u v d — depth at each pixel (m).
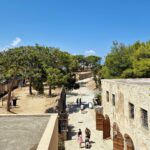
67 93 67.88
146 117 17.27
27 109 37.12
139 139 18.30
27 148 6.66
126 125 21.22
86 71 105.44
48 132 7.46
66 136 27.73
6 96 47.97
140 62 36.81
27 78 35.12
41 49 41.06
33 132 8.19
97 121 31.55
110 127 26.86
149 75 36.19
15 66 33.16
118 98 23.55
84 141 27.11
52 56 40.97
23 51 34.53
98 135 29.27
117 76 40.00
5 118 10.27
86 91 71.50
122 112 22.33
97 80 69.81
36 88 37.12
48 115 10.70
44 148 6.00
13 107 38.41
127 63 39.81
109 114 26.94
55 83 38.16
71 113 41.94
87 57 93.56
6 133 8.06
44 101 43.16
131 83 21.73
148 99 16.48
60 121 28.17
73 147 25.45
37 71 34.69
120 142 22.06
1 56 33.75
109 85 26.91
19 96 48.97
